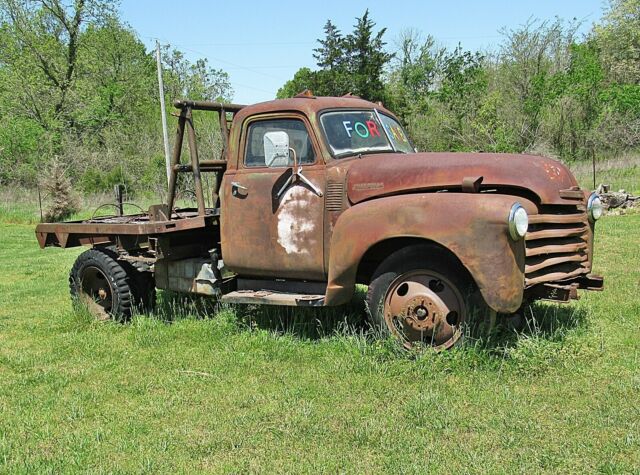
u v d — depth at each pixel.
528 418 3.72
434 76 49.28
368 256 5.08
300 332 5.57
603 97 30.83
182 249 6.35
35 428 4.01
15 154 30.92
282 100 5.52
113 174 25.83
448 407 3.92
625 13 35.34
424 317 4.66
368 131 5.57
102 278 6.85
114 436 3.83
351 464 3.35
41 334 6.27
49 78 36.53
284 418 3.94
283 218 5.36
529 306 5.54
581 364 4.46
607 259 8.30
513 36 34.94
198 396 4.39
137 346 5.66
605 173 20.00
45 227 7.07
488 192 4.72
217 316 6.07
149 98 41.78
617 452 3.29
